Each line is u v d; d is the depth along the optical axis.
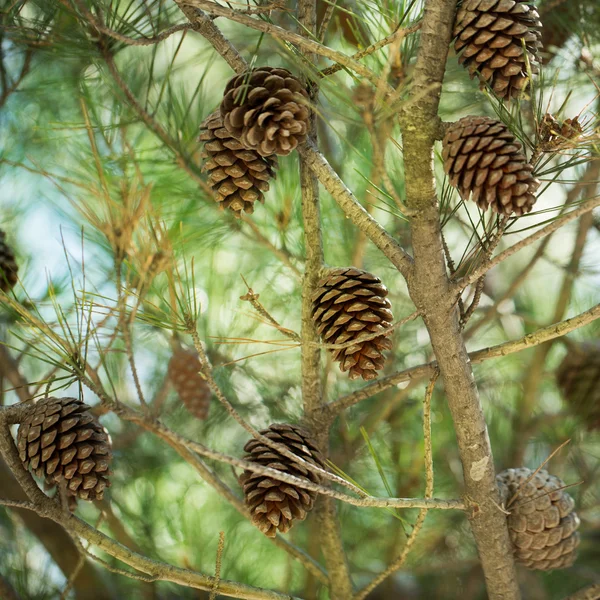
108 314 1.45
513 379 2.09
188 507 1.96
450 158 1.42
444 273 1.47
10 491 1.76
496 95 1.46
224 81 2.00
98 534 1.48
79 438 1.46
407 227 1.89
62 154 1.96
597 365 1.83
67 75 1.84
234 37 1.95
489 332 2.18
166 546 1.93
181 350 1.74
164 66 1.95
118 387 1.96
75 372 1.46
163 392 1.72
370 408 1.95
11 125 1.97
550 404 2.13
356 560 1.95
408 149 1.45
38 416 1.47
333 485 1.90
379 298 1.46
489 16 1.42
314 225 1.53
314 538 1.81
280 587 1.93
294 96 1.42
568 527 1.55
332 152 1.93
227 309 1.97
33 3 1.68
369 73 1.42
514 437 1.94
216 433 2.04
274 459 1.49
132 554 1.49
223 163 1.47
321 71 1.47
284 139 1.43
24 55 1.81
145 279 1.43
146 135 1.86
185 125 1.75
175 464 2.03
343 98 1.37
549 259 1.88
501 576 1.54
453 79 1.71
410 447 1.97
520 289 2.15
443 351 1.48
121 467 1.96
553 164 1.90
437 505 1.51
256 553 1.96
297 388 1.97
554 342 1.90
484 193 1.40
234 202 1.49
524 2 1.43
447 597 1.88
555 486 1.56
